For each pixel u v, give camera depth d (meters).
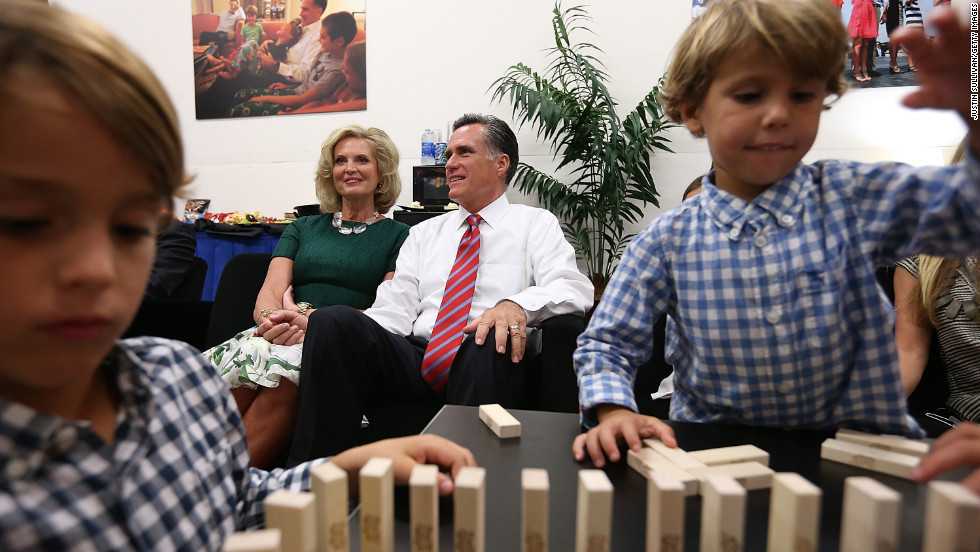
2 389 0.40
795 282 0.73
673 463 0.57
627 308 0.82
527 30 3.16
